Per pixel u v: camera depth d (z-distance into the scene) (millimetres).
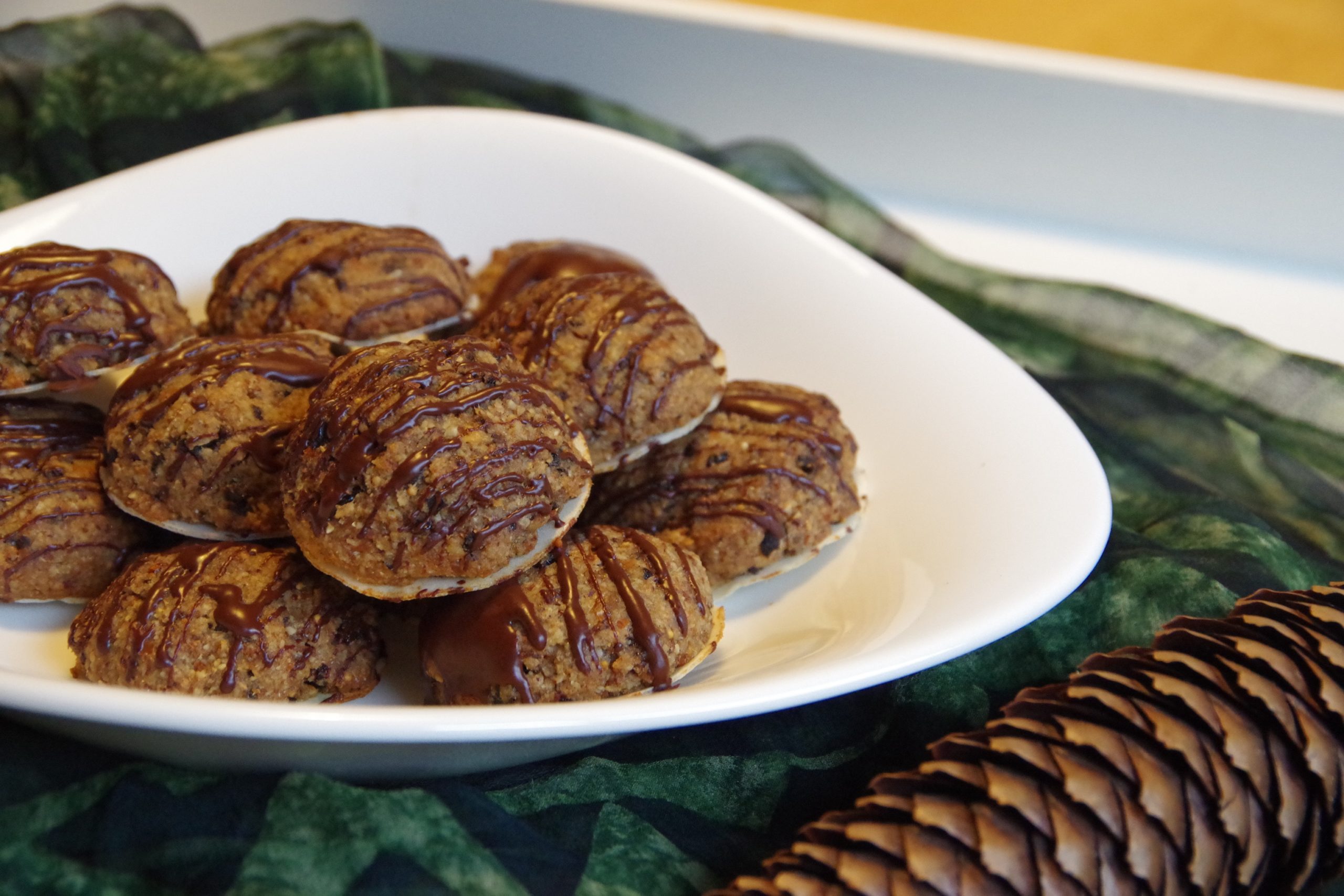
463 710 300
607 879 312
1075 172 476
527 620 325
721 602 366
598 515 364
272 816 305
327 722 296
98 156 446
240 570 334
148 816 305
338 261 375
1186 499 399
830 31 469
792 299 413
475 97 484
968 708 347
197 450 341
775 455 362
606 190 433
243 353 350
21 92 449
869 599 359
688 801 330
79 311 350
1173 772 303
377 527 319
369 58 472
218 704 296
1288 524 402
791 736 343
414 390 322
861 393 396
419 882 301
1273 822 302
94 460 355
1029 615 332
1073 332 445
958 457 374
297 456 327
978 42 468
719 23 470
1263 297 467
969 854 295
